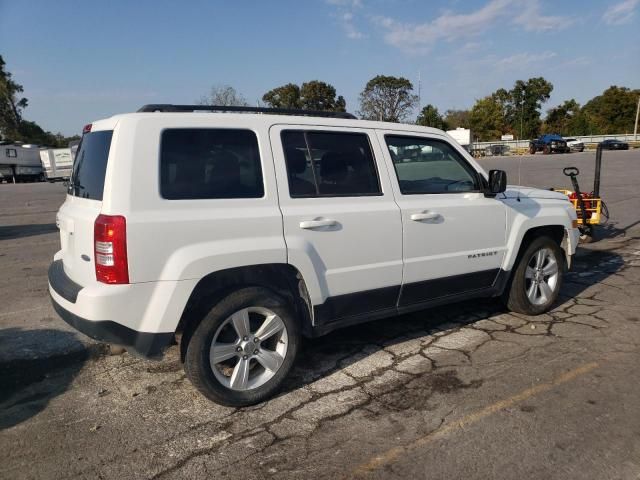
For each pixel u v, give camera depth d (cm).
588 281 633
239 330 330
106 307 289
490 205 449
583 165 2655
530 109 6994
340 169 371
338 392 357
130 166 296
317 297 353
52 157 3738
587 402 332
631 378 365
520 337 450
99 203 304
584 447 283
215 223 312
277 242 331
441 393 350
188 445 296
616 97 7138
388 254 386
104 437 306
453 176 440
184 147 314
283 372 349
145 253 294
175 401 351
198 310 319
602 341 436
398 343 444
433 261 413
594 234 936
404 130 413
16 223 1295
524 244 495
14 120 6219
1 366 407
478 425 308
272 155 341
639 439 289
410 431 304
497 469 266
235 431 310
